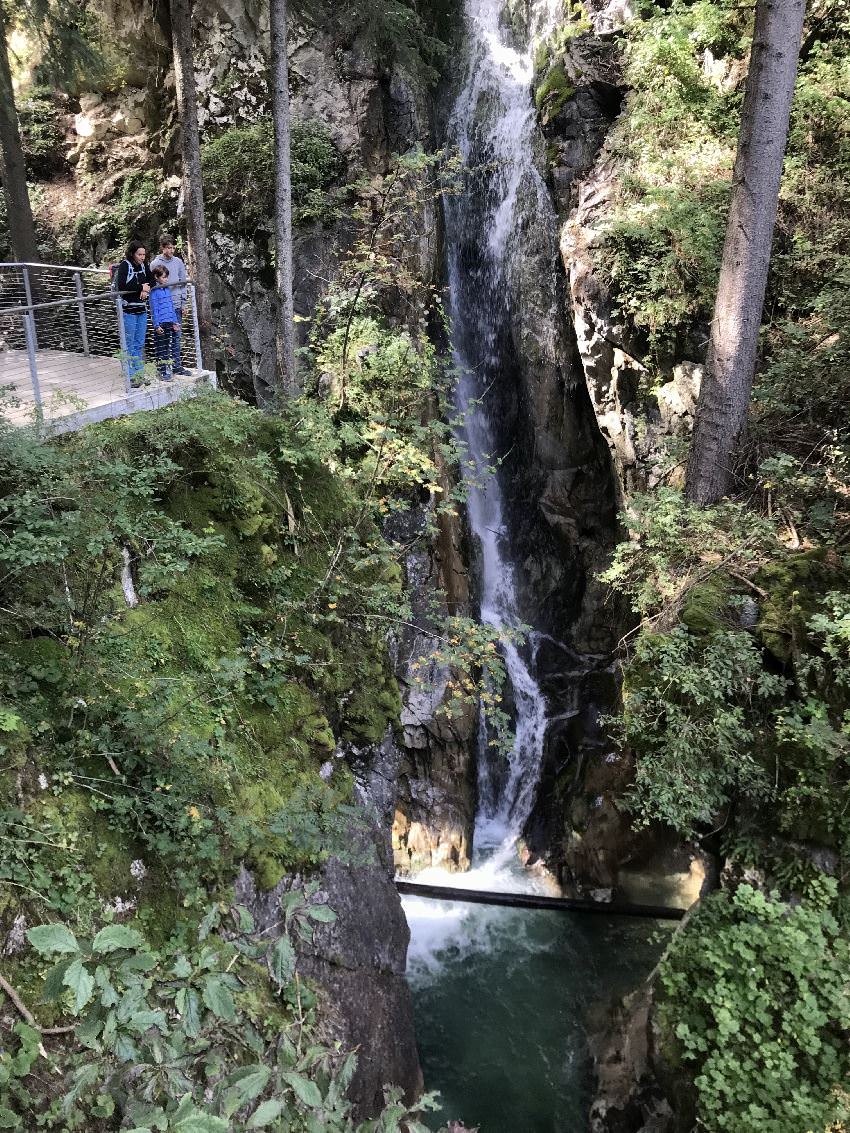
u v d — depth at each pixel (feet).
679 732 23.85
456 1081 28.22
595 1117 25.93
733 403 29.40
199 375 30.14
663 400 35.78
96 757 17.22
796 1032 20.12
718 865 25.96
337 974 20.77
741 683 23.76
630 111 40.14
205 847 17.28
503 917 36.81
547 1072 28.58
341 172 41.29
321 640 24.70
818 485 27.86
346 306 37.35
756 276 28.30
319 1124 12.78
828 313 29.78
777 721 23.40
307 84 41.81
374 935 23.08
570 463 43.04
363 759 26.37
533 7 44.27
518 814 42.55
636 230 35.27
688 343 34.88
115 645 19.16
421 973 33.37
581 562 42.91
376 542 29.19
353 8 36.96
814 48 36.19
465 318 46.62
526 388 43.39
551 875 39.91
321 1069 14.17
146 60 45.83
